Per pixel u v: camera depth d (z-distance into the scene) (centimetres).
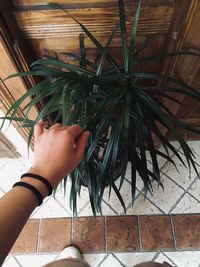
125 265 65
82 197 72
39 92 41
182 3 39
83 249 67
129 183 72
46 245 68
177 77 52
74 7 41
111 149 42
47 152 23
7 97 52
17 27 44
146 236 67
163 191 71
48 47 49
